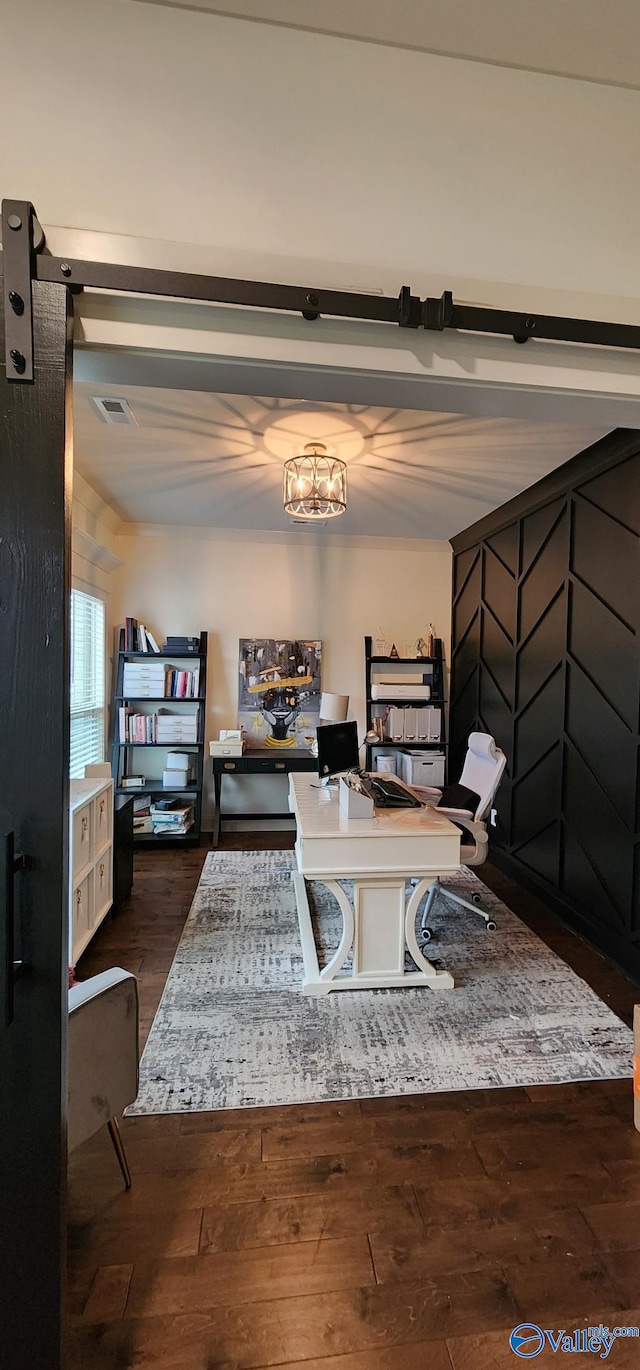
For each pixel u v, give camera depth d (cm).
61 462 105
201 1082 192
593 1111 183
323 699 399
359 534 496
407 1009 236
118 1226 142
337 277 121
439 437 282
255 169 118
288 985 253
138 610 484
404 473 336
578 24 117
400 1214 146
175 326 113
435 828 246
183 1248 137
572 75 130
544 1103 186
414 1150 166
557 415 144
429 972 252
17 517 104
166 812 453
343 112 122
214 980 257
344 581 507
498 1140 170
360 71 122
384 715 512
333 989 247
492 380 125
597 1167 161
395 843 241
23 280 103
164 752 489
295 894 352
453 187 126
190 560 489
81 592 383
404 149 124
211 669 494
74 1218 144
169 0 115
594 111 133
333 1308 124
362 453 304
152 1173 158
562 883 330
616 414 142
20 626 104
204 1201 149
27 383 104
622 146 134
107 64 114
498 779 327
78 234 112
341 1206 148
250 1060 203
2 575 104
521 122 129
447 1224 143
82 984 148
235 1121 176
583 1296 127
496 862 421
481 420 261
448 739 525
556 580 340
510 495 381
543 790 355
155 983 253
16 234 103
